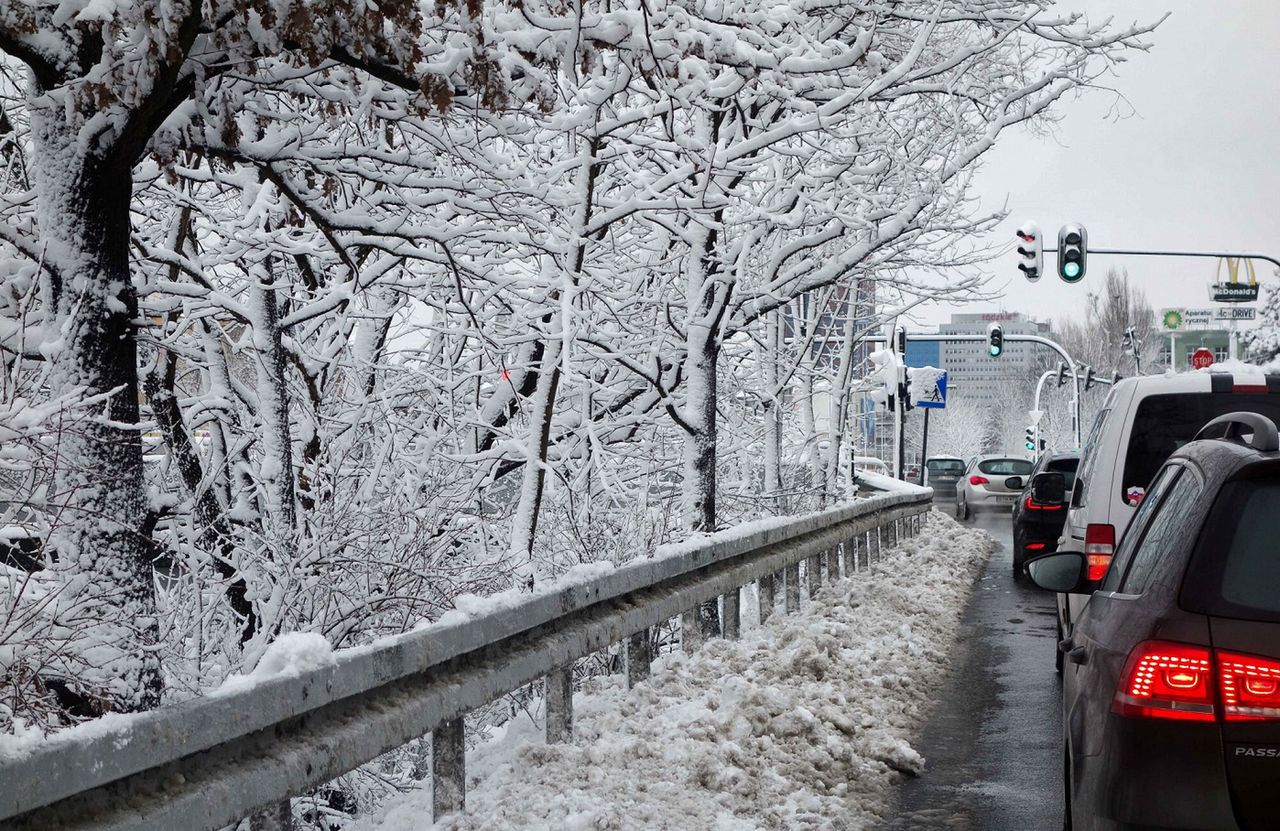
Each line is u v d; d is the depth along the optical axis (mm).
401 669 5062
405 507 9453
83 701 5812
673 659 9000
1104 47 12680
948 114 14055
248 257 9094
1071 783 4820
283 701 4270
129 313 6246
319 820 7883
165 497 6766
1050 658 12398
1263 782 3633
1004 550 26484
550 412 10336
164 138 6863
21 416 5121
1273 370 9203
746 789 6637
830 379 23438
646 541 13141
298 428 10219
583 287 9680
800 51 9211
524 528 10094
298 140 7398
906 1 12586
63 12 5863
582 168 9430
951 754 8359
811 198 12367
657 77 8406
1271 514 3916
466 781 6246
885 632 12375
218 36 6344
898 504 22484
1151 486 5645
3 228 6145
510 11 7398
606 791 6086
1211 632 3771
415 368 11453
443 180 8117
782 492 19031
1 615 5289
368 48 6605
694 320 13242
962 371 136500
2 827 3090
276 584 8266
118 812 3521
